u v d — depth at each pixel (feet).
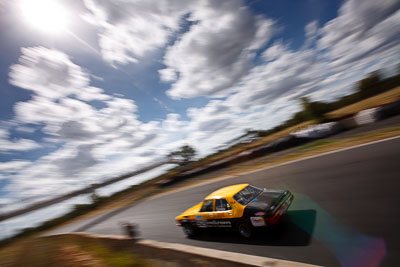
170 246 17.33
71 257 22.44
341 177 23.11
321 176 25.82
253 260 11.81
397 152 23.48
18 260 25.43
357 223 14.26
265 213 15.55
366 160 25.00
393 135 31.24
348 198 18.15
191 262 15.03
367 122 48.91
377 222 13.58
